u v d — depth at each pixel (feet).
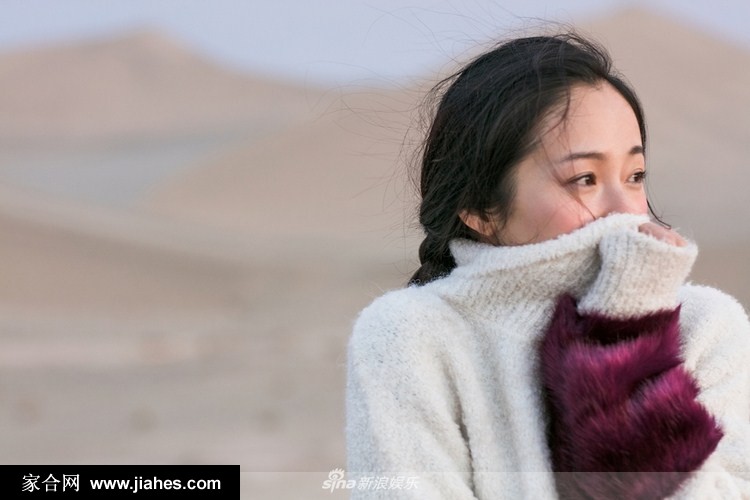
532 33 14.65
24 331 116.88
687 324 12.48
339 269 159.22
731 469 11.51
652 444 10.34
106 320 128.88
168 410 71.26
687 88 358.43
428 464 11.34
